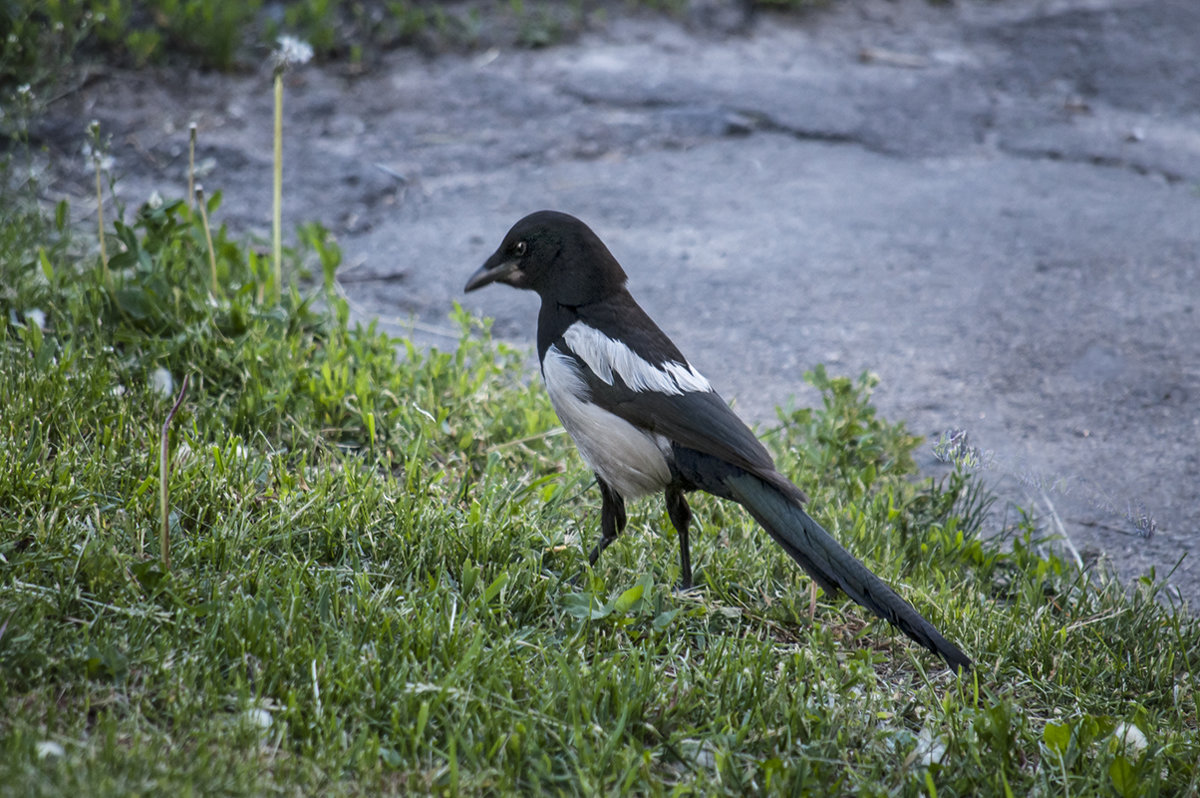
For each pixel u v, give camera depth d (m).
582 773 6.05
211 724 6.05
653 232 14.75
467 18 19.14
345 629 7.07
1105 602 8.76
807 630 8.04
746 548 8.82
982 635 8.09
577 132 17.03
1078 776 6.57
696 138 17.16
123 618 6.86
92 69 16.36
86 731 6.00
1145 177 16.67
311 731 6.21
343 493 8.53
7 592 6.79
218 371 10.00
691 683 7.11
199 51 17.20
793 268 14.10
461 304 13.09
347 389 10.02
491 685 6.68
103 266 10.46
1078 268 14.21
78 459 8.32
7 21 15.73
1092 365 12.30
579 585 8.16
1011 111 18.44
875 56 20.00
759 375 12.03
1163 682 7.83
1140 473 10.60
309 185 15.05
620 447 7.95
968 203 15.77
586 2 20.58
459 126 16.89
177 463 8.40
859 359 12.36
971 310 13.31
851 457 10.46
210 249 10.68
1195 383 11.96
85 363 9.60
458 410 10.22
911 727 7.18
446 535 8.10
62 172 14.41
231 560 7.50
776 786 6.23
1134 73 19.98
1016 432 11.16
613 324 8.18
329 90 17.30
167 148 15.19
